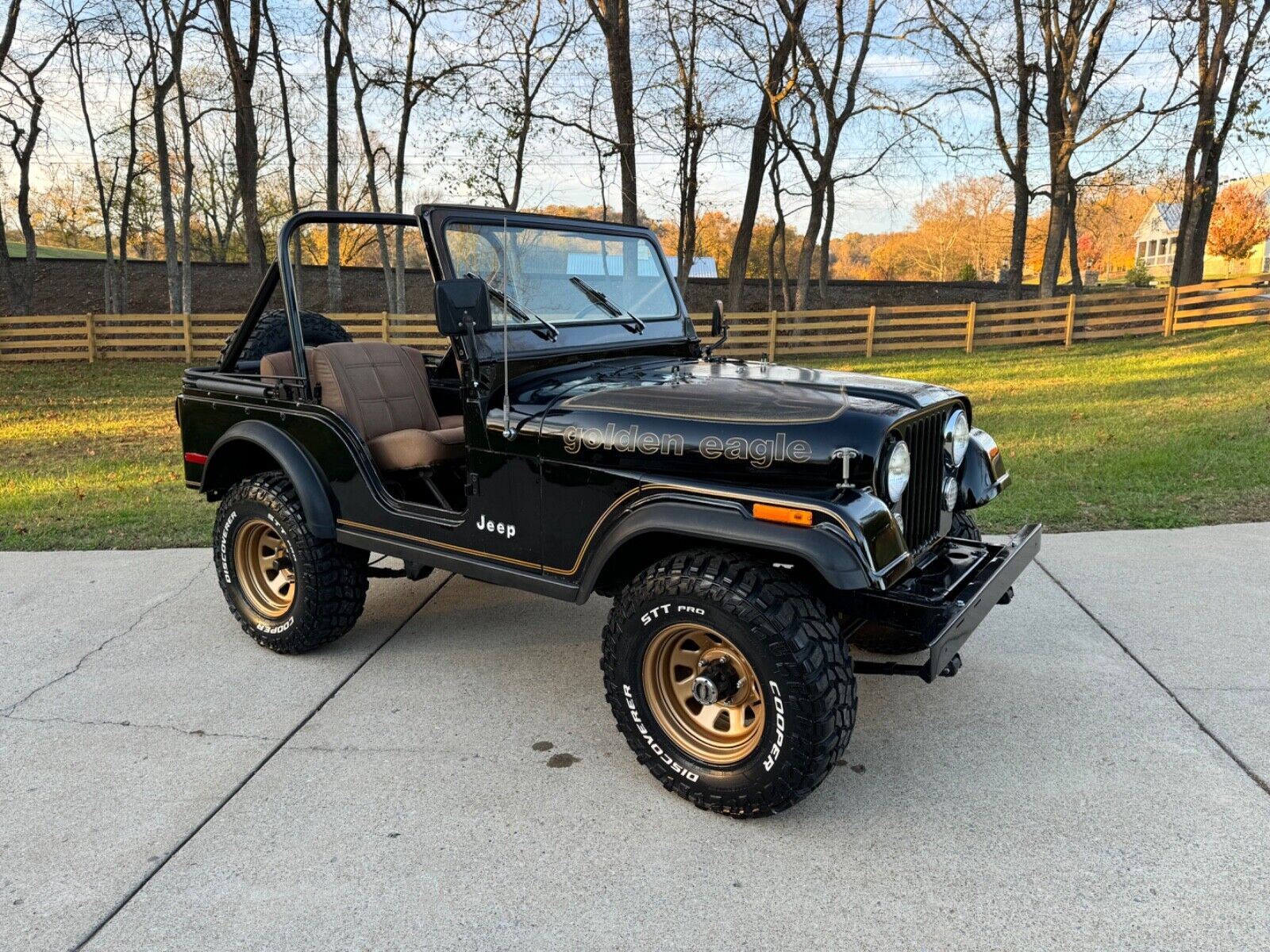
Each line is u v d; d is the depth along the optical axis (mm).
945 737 3074
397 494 3674
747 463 2539
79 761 3020
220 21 20484
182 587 4766
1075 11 19797
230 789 2838
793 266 44562
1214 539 5027
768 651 2404
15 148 21562
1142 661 3588
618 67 16812
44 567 5145
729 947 2131
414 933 2199
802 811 2682
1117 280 62156
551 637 4043
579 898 2316
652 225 23422
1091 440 8008
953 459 3006
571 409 2857
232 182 35344
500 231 3215
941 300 28750
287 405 3627
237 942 2178
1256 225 47125
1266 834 2484
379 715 3326
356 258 44594
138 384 15008
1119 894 2268
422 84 19359
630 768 2953
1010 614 4102
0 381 15453
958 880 2346
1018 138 22016
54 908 2303
